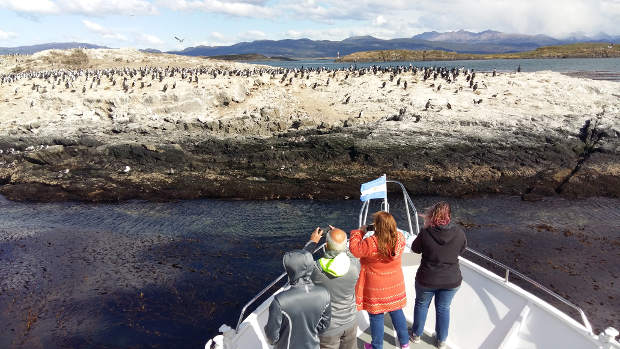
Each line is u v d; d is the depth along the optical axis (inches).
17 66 4106.8
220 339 222.8
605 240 805.2
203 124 1620.3
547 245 791.7
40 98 1804.9
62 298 639.8
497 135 1376.7
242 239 843.4
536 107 1626.5
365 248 225.6
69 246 820.0
